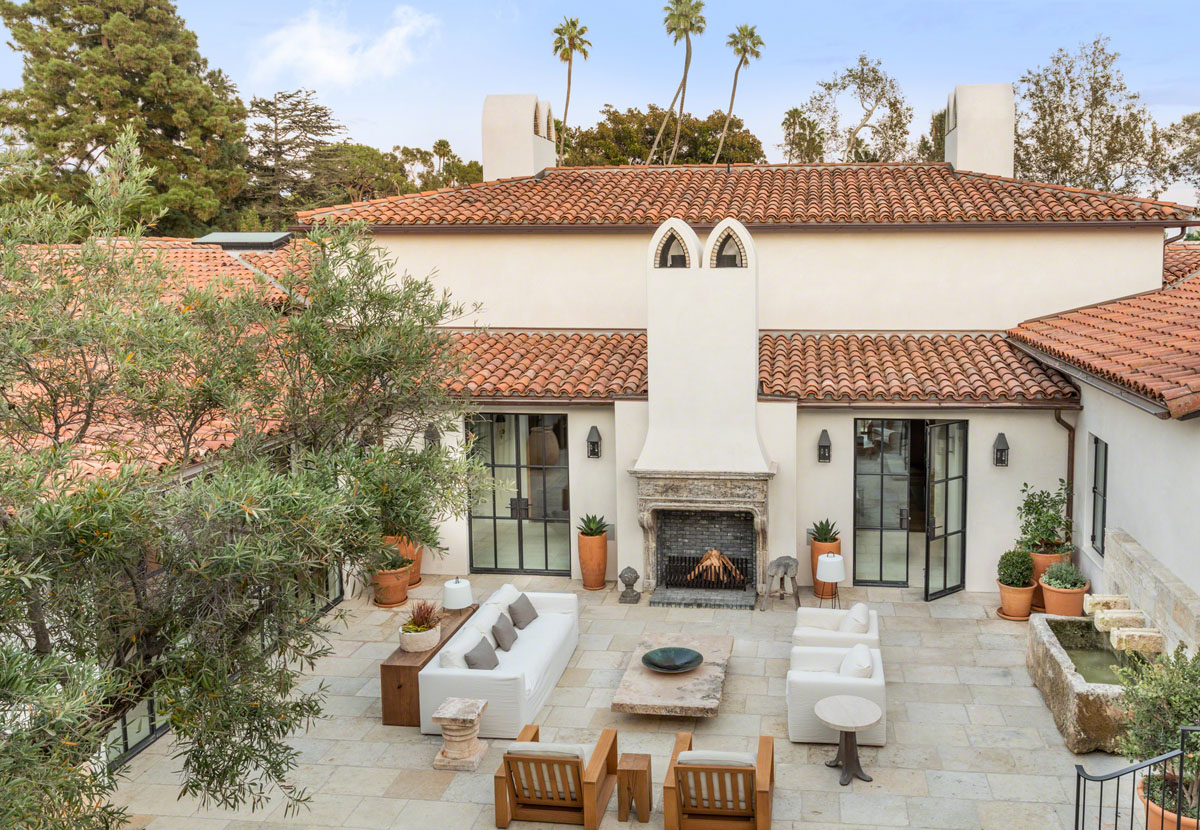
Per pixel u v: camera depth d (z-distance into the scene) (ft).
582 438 56.44
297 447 31.89
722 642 44.34
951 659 45.47
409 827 32.68
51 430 27.09
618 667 45.47
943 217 58.49
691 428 52.54
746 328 51.21
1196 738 25.81
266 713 25.68
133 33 142.20
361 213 64.54
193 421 29.09
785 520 53.88
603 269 63.21
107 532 20.59
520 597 46.91
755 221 60.34
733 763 30.73
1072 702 35.94
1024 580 50.01
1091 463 49.57
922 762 35.96
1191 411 32.12
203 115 145.89
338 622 51.80
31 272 24.73
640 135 187.21
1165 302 51.83
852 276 60.85
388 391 33.47
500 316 64.69
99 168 28.09
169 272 28.19
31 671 17.12
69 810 19.89
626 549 55.67
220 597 24.17
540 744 32.63
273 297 39.83
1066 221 57.06
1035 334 53.67
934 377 53.78
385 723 40.60
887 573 55.98
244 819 33.22
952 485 53.57
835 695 36.42
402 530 30.68
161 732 39.55
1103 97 137.90
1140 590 38.73
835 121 186.70
